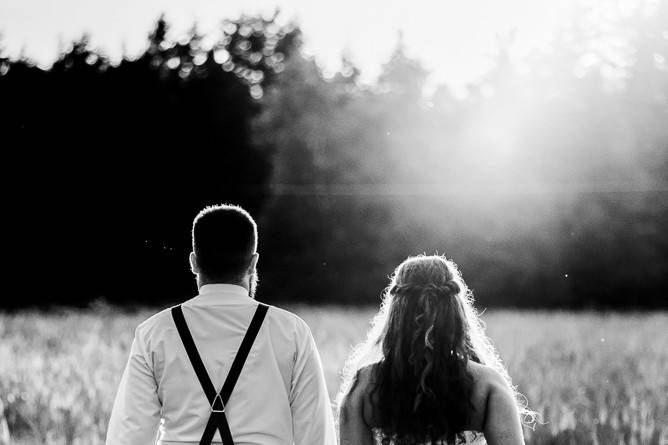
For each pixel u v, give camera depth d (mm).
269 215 51312
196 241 3549
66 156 47500
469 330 3768
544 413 9188
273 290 50156
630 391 11352
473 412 3598
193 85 53375
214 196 51000
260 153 52781
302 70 56875
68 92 49906
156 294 42375
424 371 3600
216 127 51906
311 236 51062
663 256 48656
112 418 3436
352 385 3789
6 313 31094
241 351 3406
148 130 49875
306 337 3514
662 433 8219
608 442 8203
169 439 3373
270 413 3389
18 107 48781
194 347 3404
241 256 3535
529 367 14219
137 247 44000
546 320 30641
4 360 14117
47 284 43938
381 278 50531
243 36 67438
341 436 3777
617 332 24656
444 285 3736
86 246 44688
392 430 3625
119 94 50625
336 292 50156
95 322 24797
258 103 56156
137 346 3451
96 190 46812
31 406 9797
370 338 3863
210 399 3355
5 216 45094
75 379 11672
